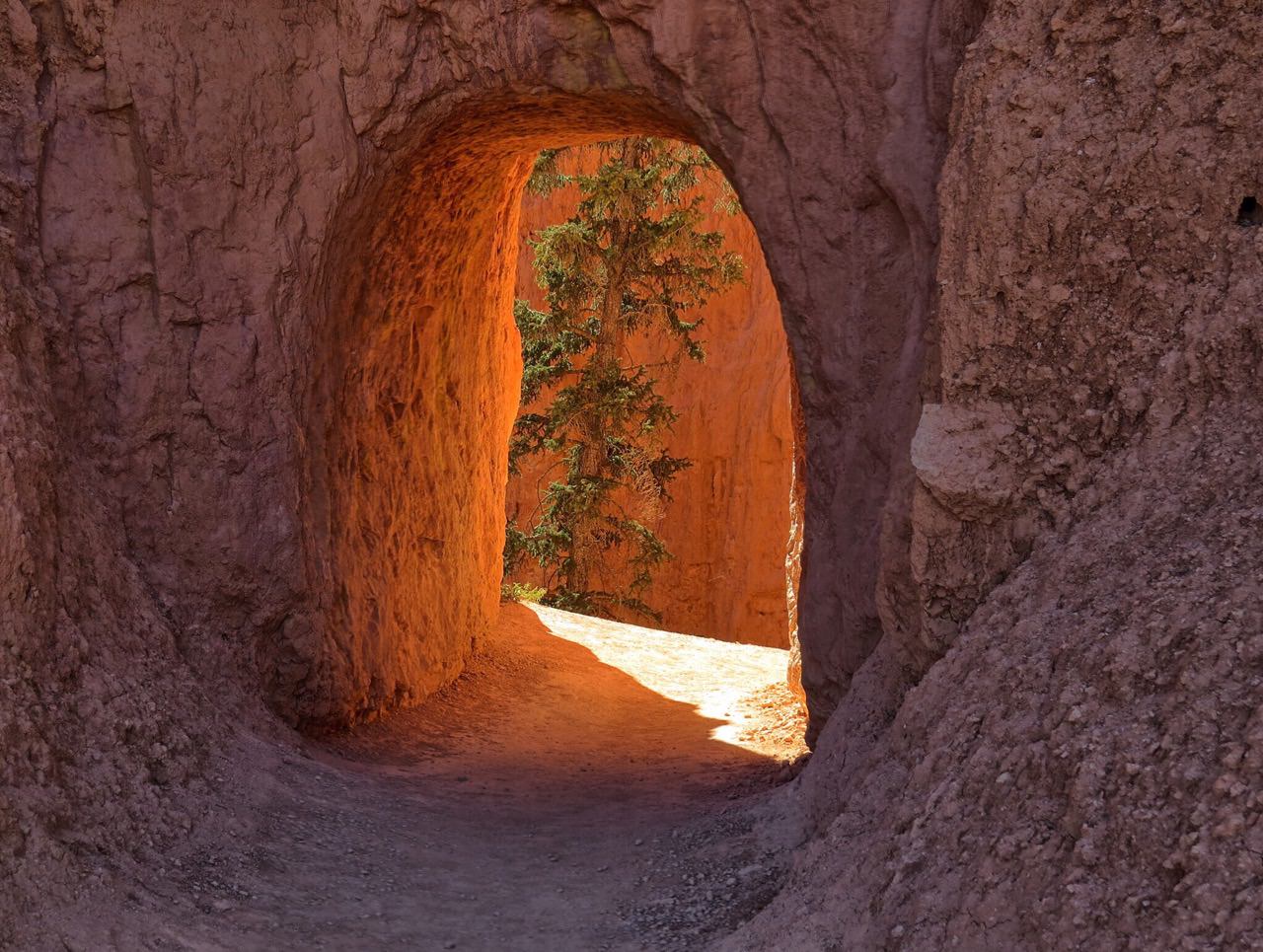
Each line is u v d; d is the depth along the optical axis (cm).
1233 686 365
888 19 701
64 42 763
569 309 2042
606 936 561
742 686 1391
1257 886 314
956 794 440
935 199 686
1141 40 525
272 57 814
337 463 921
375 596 999
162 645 725
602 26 788
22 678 557
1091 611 452
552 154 1930
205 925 513
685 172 1980
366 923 555
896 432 686
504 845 715
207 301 802
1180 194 505
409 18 820
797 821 661
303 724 883
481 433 1298
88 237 765
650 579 2141
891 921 425
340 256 869
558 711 1198
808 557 750
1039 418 536
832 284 728
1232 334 480
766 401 2623
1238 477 447
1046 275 537
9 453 590
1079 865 362
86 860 521
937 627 555
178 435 794
